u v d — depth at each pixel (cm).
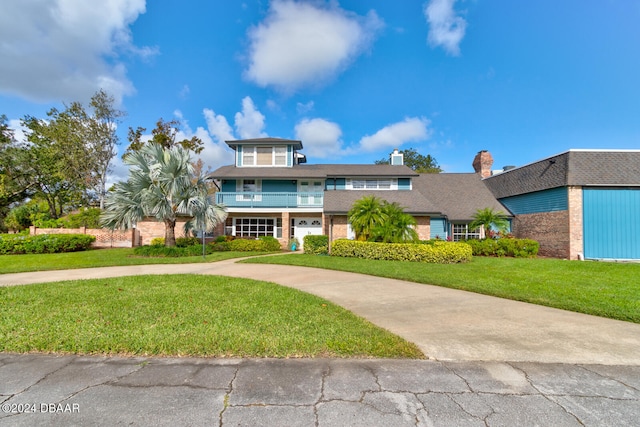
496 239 1686
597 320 508
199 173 3278
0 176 2517
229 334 412
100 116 2781
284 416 242
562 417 245
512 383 300
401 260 1305
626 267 1134
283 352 362
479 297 675
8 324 443
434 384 296
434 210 1827
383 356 358
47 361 337
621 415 248
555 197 1628
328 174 2103
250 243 1822
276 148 2308
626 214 1533
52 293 651
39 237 1530
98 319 472
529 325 481
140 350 362
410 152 5031
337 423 234
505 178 2120
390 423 234
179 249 1448
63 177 2675
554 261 1330
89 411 247
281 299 618
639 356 367
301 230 2208
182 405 256
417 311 564
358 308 585
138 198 1420
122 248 1772
